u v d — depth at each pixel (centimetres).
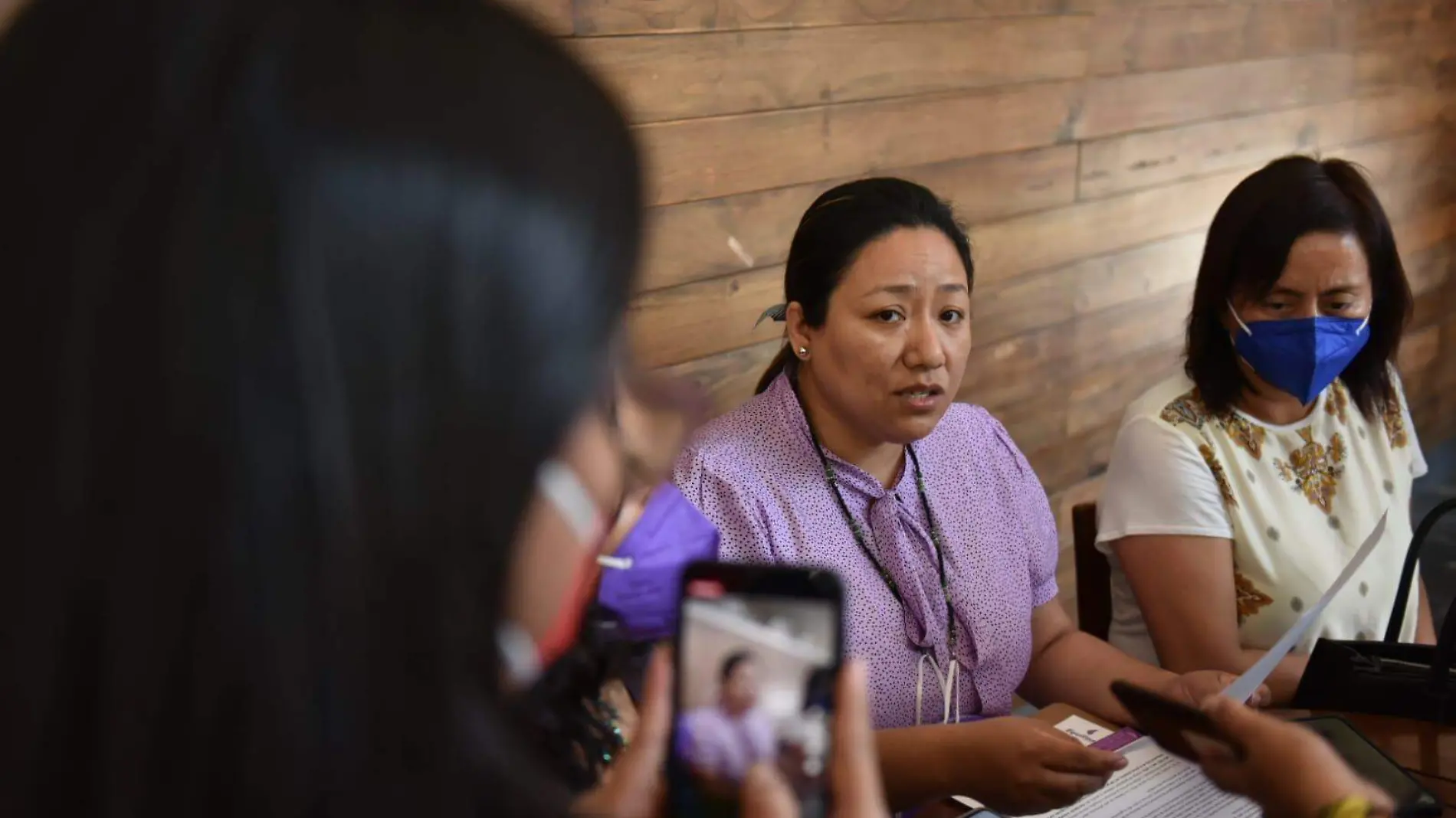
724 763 56
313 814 32
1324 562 171
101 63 32
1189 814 116
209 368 30
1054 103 252
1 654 31
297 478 31
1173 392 178
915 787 123
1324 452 175
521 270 33
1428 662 135
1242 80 304
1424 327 412
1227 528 169
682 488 136
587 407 36
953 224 138
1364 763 123
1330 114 340
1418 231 396
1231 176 311
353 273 31
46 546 31
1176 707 96
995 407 263
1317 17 324
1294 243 162
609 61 173
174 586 30
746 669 58
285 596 31
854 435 140
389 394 32
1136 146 279
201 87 31
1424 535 151
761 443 141
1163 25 275
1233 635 167
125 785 31
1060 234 265
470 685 34
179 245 30
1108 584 184
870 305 131
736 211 197
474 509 33
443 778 33
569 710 68
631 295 37
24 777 32
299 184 31
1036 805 117
